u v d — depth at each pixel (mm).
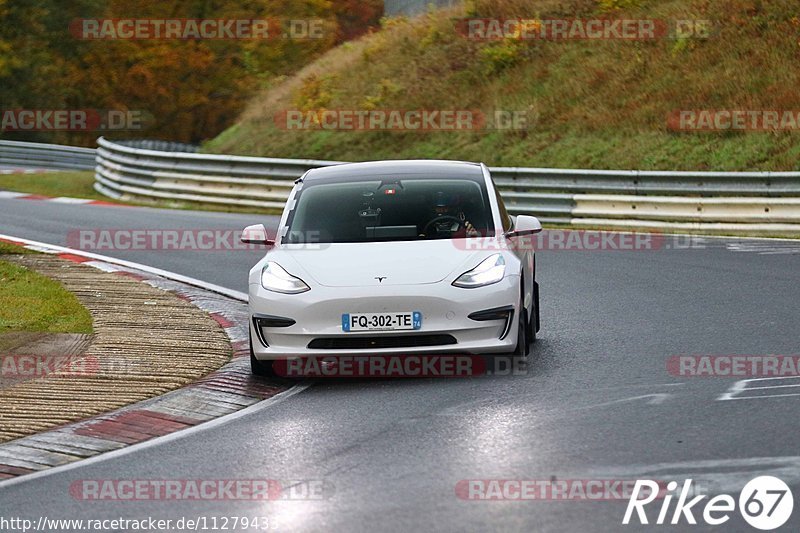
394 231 33094
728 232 68625
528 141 95625
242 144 115562
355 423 26359
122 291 47812
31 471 23719
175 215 80875
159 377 32062
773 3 100688
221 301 46062
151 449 25047
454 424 25703
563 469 21688
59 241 66188
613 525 18453
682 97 93062
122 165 102562
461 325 30688
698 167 83438
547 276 50812
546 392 28641
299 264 32000
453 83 110000
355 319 30672
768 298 42250
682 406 26484
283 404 29109
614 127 92625
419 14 131500
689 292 44500
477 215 33812
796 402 26312
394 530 18500
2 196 97375
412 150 101625
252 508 20234
